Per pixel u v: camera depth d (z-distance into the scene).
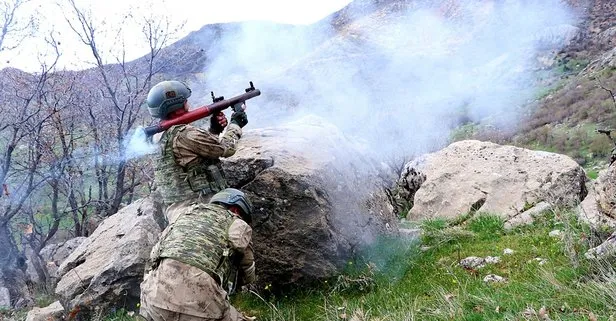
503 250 5.62
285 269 5.18
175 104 4.37
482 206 7.67
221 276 3.56
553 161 7.89
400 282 5.26
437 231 6.62
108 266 5.94
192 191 4.24
